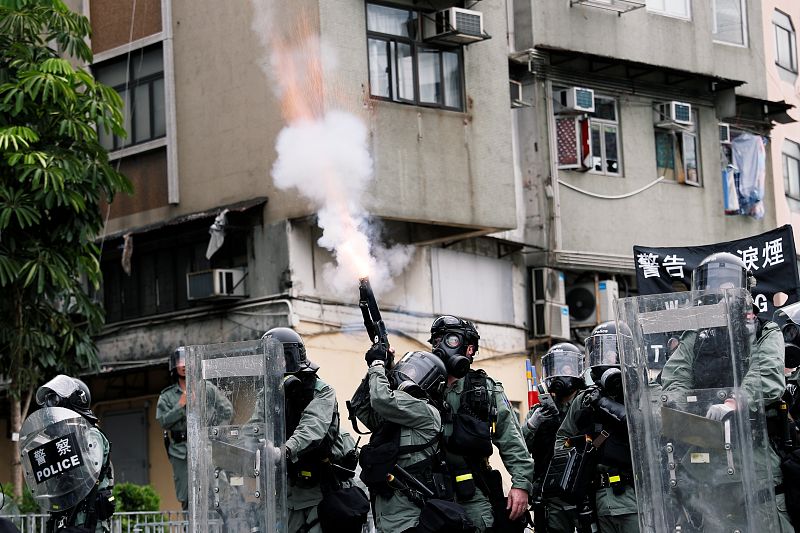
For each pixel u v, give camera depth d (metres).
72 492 8.68
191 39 19.25
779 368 7.68
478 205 19.28
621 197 22.83
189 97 19.27
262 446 8.05
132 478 20.14
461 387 8.52
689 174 24.16
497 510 8.45
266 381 8.09
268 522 7.98
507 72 20.11
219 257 18.83
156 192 19.64
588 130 22.23
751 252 13.56
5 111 15.23
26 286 15.25
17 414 15.53
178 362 11.32
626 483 8.73
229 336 18.53
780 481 7.79
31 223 14.98
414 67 18.86
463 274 20.52
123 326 19.78
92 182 15.64
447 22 18.88
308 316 18.06
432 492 8.06
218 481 8.20
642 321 7.44
